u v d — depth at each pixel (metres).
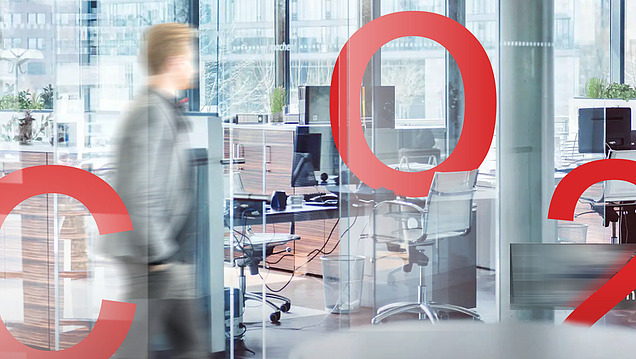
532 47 4.12
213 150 3.04
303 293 3.63
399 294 3.73
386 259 3.71
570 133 4.61
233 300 3.31
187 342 3.01
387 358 1.14
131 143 2.81
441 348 1.16
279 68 3.68
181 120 2.91
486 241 4.02
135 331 2.89
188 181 2.94
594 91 4.75
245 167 3.66
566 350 1.13
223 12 3.34
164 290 2.92
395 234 3.73
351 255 3.64
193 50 2.97
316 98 3.67
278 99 3.64
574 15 4.51
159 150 2.85
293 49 3.68
